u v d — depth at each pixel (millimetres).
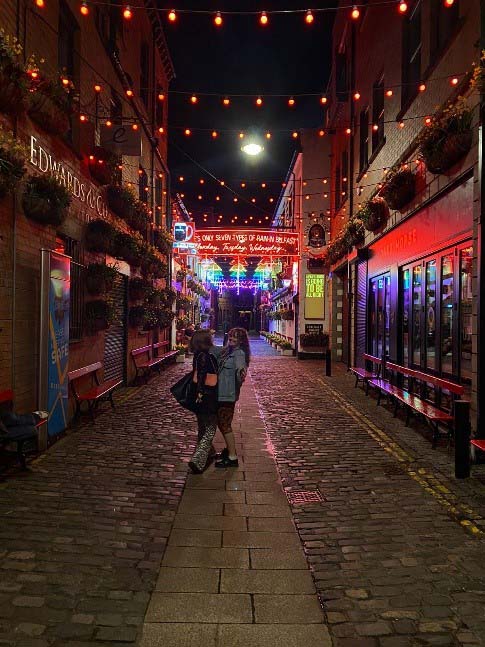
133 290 14172
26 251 7293
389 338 12695
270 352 29328
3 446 6566
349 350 18438
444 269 8945
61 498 5473
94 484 5949
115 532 4691
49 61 8094
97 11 10773
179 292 24188
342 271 21938
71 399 9250
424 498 5672
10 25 6695
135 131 11148
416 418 9969
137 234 14469
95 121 10797
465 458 6336
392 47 12359
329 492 5871
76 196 9469
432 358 9602
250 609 3504
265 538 4652
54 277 7406
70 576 3873
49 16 8070
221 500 5594
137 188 15484
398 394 9852
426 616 3439
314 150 24078
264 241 23766
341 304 23438
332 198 23125
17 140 6273
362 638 3203
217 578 3918
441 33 9391
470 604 3592
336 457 7297
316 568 4102
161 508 5316
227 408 6898
